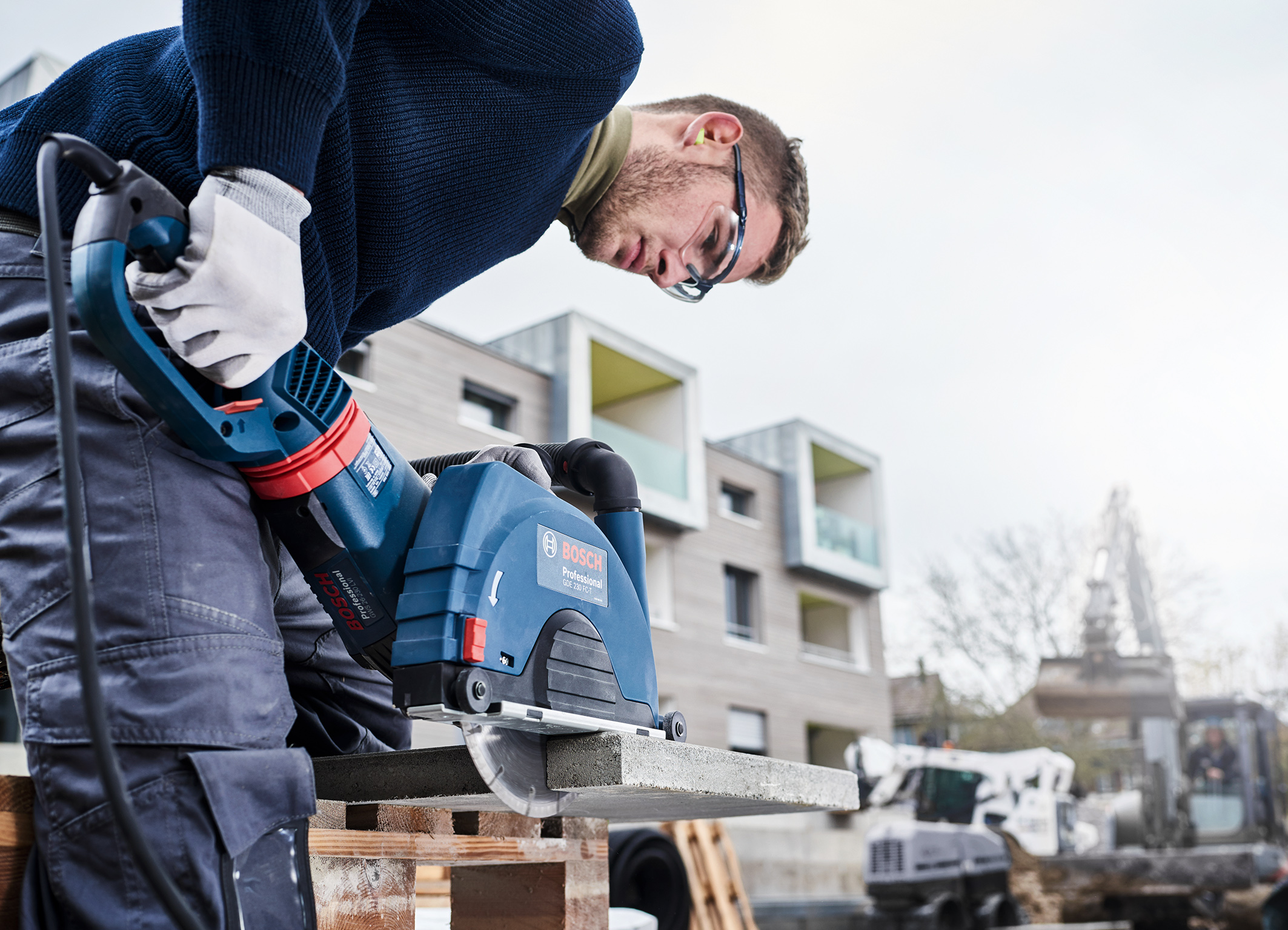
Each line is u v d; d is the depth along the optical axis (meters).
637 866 3.75
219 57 0.81
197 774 0.80
